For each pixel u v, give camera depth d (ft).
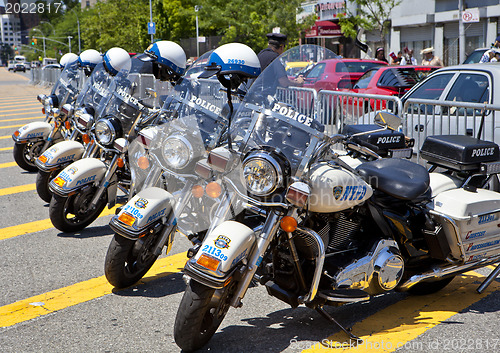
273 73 11.66
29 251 17.31
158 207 13.26
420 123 21.80
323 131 11.00
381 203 12.45
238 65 11.44
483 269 15.96
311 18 89.66
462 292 14.35
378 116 11.22
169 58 14.53
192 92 13.76
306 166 10.76
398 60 57.06
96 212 18.76
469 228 12.72
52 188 17.51
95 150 19.24
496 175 13.93
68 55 29.63
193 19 115.55
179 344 10.68
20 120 53.67
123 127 17.17
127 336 11.84
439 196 12.92
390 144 15.35
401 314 13.01
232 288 10.90
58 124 25.53
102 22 171.42
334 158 11.54
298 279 11.21
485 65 22.52
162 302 13.61
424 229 12.74
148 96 16.76
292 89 11.54
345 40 95.14
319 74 11.87
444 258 12.77
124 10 168.25
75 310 13.15
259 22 90.58
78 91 25.53
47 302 13.61
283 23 88.63
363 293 11.23
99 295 14.01
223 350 11.16
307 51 12.24
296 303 11.33
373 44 87.25
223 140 12.67
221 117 12.83
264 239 10.69
